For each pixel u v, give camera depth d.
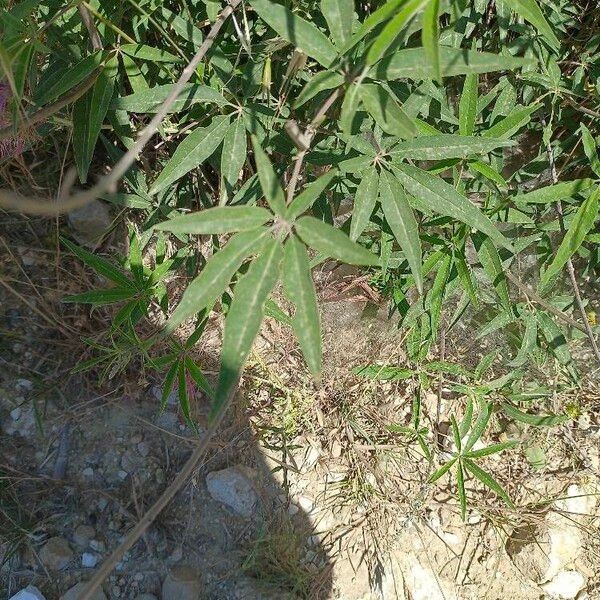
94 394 0.78
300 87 0.59
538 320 0.69
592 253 0.72
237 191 0.63
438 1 0.33
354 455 0.83
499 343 0.82
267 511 0.79
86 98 0.52
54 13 0.52
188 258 0.69
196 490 0.78
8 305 0.77
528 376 0.85
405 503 0.82
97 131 0.51
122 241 0.79
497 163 0.63
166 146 0.72
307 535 0.81
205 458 0.79
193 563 0.77
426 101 0.56
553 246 0.72
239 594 0.77
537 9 0.43
